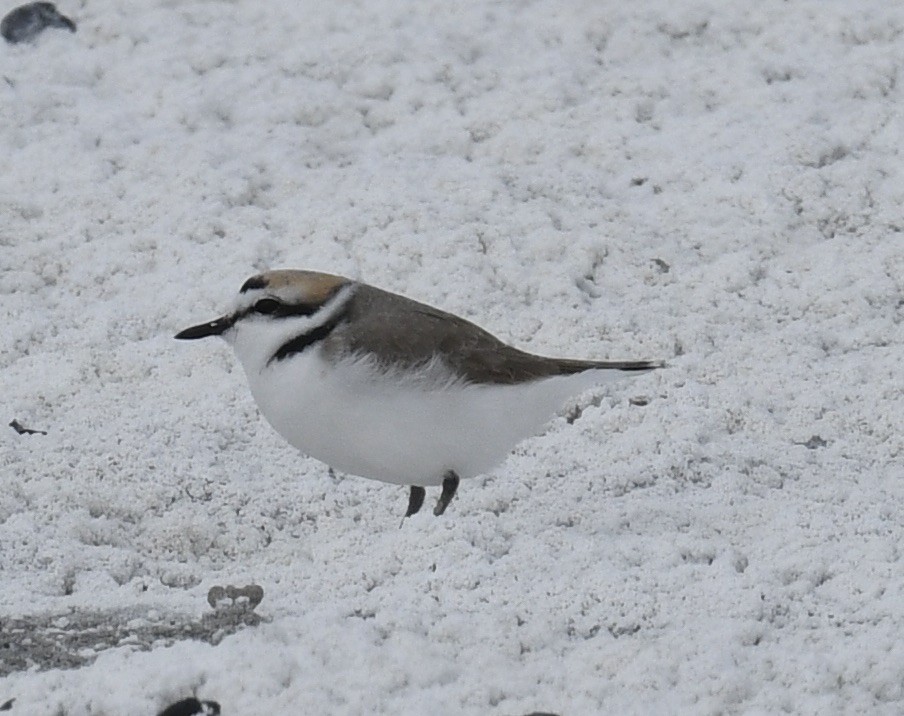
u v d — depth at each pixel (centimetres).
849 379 1173
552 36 1553
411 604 865
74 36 1520
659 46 1547
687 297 1275
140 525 1002
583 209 1358
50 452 1052
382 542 941
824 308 1264
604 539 949
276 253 1295
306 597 901
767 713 769
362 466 943
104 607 886
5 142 1384
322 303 918
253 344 930
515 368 939
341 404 905
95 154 1378
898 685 795
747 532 975
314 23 1548
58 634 847
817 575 907
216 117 1441
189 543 992
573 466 1063
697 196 1377
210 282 1254
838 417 1131
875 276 1292
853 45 1549
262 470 1062
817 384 1169
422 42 1526
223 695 760
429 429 916
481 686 779
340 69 1499
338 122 1447
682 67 1525
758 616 857
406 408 906
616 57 1537
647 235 1336
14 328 1194
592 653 813
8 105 1417
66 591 922
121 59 1500
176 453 1061
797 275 1298
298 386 911
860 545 937
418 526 940
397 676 781
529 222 1330
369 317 918
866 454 1095
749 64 1520
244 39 1531
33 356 1169
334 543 968
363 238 1303
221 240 1303
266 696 760
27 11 1520
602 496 1028
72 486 1017
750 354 1207
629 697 779
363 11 1566
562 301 1253
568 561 912
